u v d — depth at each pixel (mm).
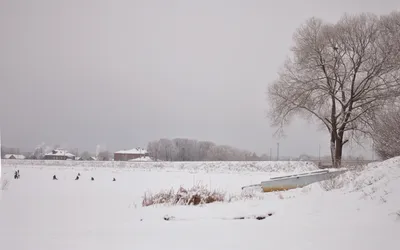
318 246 6621
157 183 26875
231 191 19641
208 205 12633
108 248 7160
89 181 29297
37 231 9070
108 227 9500
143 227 9312
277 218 9609
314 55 34438
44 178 32156
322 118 34125
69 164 57000
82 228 9422
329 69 34031
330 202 10586
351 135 33781
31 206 14500
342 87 33188
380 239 6637
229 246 7070
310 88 33719
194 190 14664
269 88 36250
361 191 10875
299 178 18359
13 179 30781
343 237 7043
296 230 8000
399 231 6871
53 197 18094
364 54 32656
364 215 8523
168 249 7004
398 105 28156
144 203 14656
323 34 34500
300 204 11023
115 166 53062
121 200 16906
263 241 7285
